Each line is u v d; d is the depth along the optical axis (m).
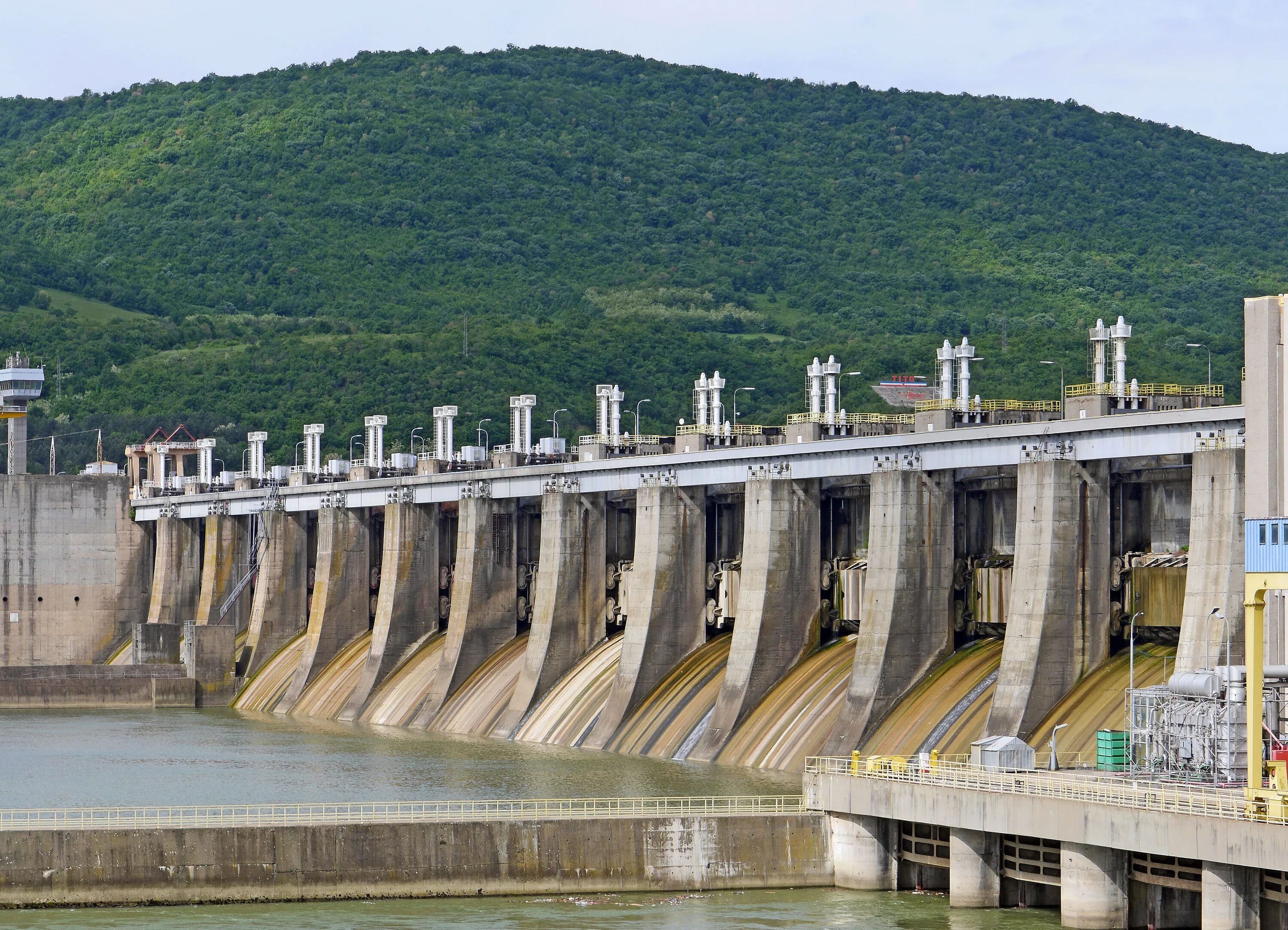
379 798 135.75
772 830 108.50
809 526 154.50
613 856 107.56
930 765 106.31
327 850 105.50
